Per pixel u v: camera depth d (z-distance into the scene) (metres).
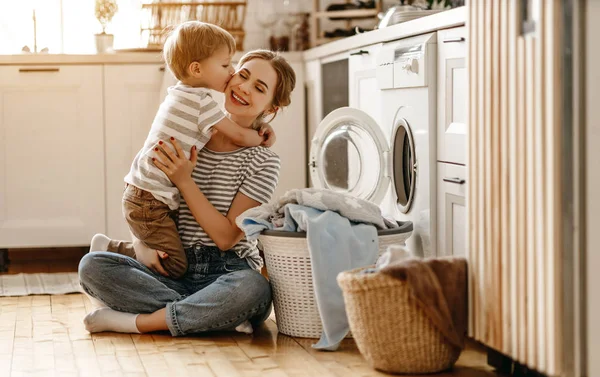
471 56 2.07
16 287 3.47
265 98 2.72
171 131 2.67
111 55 4.06
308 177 4.32
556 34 1.70
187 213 2.75
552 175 1.72
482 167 2.02
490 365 2.19
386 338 2.09
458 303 2.09
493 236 1.97
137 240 2.76
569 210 1.73
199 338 2.58
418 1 4.04
